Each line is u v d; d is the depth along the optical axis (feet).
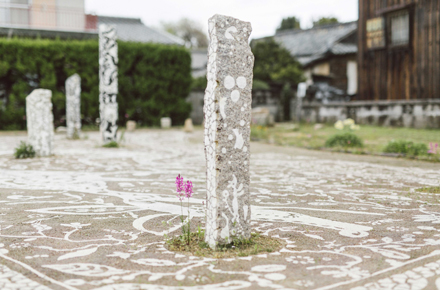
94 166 29.45
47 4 90.94
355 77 98.63
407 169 28.37
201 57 156.15
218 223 11.37
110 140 43.27
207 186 11.71
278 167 29.53
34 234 12.92
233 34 11.41
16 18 88.89
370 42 67.46
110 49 42.45
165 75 81.25
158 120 81.10
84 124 75.15
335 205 17.26
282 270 9.86
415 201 18.06
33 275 9.57
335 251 11.27
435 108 55.36
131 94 79.20
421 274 9.59
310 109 77.51
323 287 8.88
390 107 61.62
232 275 9.54
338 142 41.93
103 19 106.32
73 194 19.51
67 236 12.70
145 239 12.39
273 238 12.48
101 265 10.19
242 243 11.76
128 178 24.30
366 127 60.95
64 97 71.82
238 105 11.51
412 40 61.16
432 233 13.03
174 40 101.09
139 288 8.80
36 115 33.88
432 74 58.39
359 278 9.37
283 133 58.59
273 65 102.63
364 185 22.17
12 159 32.71
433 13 58.08
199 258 10.68
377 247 11.62
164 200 18.19
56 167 28.81
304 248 11.53
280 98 97.19
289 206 17.07
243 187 11.78
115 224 14.15
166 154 37.55
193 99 90.89
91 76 74.33
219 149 11.27
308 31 124.06
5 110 68.74
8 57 69.05
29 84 71.92
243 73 11.57
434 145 35.63
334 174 26.20
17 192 19.97
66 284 9.03
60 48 71.97
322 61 103.24
